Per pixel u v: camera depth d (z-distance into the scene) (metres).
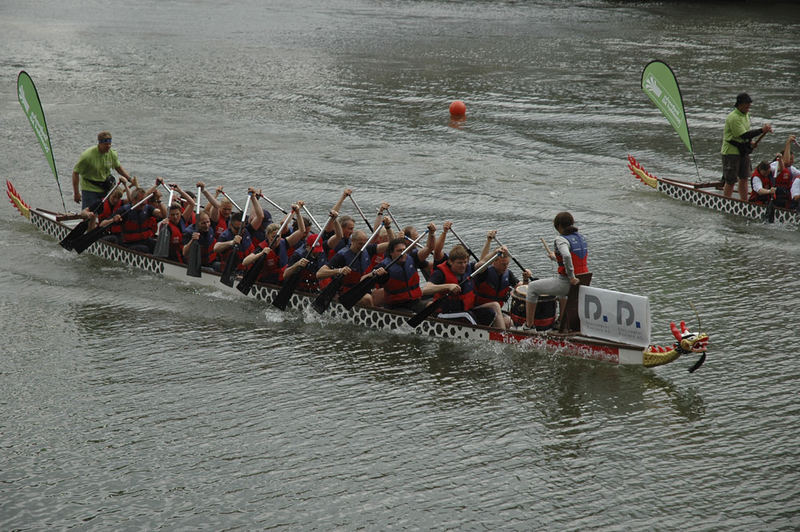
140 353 16.36
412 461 12.79
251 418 13.98
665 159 31.11
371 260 17.84
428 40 56.75
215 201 20.41
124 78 45.16
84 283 19.98
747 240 22.92
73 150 32.06
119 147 32.38
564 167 30.36
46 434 13.51
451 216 24.92
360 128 35.72
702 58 49.34
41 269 20.88
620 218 24.86
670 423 13.73
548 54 51.19
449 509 11.67
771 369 15.49
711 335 16.94
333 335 17.23
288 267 17.84
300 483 12.27
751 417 13.89
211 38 57.84
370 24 64.12
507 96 40.94
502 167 30.34
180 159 30.92
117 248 21.30
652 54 50.78
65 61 49.72
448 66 48.00
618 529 11.23
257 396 14.68
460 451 13.04
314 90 42.44
